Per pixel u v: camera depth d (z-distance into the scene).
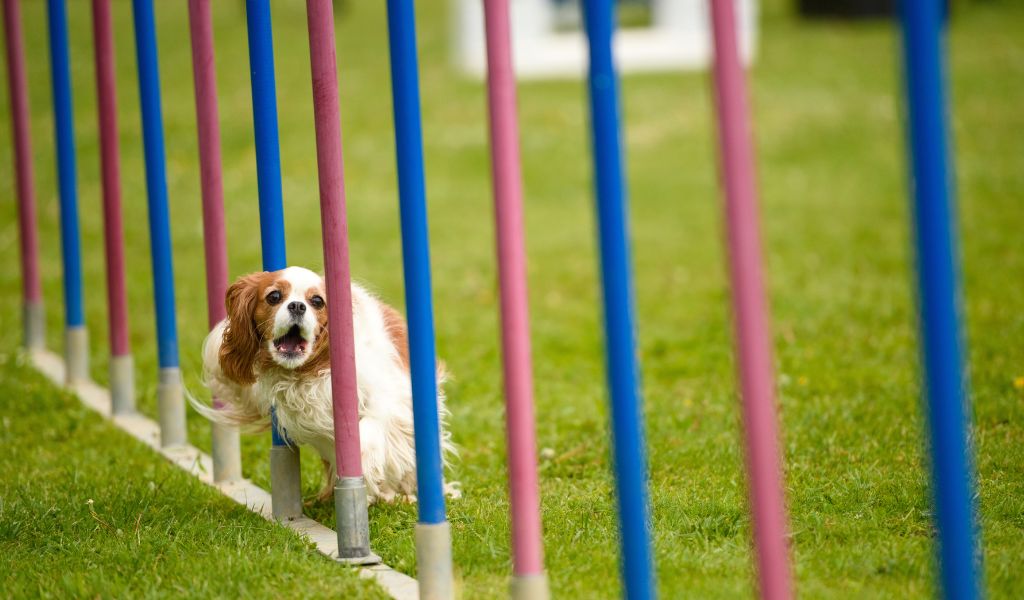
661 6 30.06
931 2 4.10
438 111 26.23
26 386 11.34
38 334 13.17
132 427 10.31
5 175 22.02
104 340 13.34
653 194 21.19
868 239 17.31
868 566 6.17
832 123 24.58
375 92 27.58
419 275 5.91
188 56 30.23
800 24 34.25
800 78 28.09
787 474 7.89
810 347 11.81
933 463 4.34
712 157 23.22
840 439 8.68
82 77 28.44
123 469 8.82
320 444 7.63
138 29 9.32
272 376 7.35
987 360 10.84
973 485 7.19
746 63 29.41
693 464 8.37
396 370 7.60
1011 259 15.17
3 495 8.16
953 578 4.32
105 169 10.42
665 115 25.80
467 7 29.31
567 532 6.95
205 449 9.57
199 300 14.94
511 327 5.29
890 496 7.33
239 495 8.31
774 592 4.55
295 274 7.25
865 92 26.70
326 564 6.63
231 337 7.37
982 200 18.64
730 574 6.24
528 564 5.36
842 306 13.52
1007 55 29.09
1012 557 6.26
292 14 35.75
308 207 20.17
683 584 6.07
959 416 4.27
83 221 19.59
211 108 8.27
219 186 8.34
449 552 6.05
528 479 5.34
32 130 24.64
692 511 7.21
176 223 19.22
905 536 6.74
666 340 12.78
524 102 26.95
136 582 6.41
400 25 5.80
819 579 6.05
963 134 23.06
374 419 7.39
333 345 6.71
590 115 4.87
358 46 32.47
